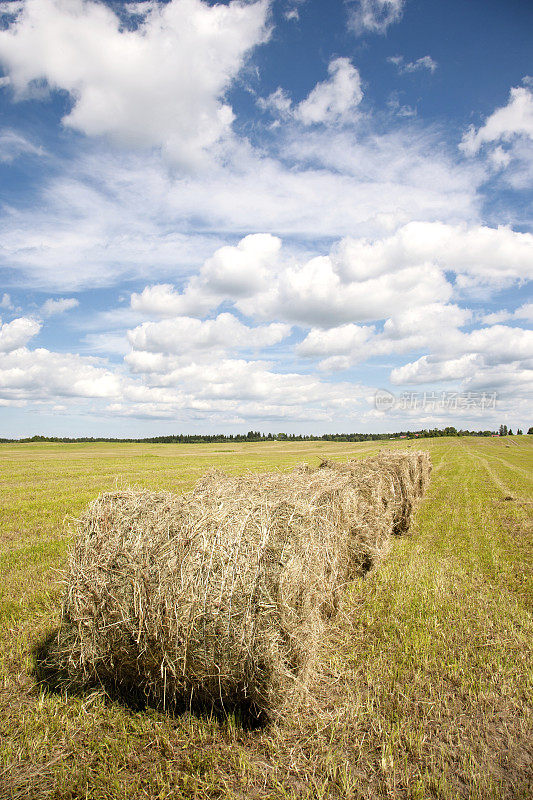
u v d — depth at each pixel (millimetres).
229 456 43312
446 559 8281
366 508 7539
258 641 3715
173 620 3773
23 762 3369
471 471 26453
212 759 3377
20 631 5297
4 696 4152
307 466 9039
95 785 3180
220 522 4117
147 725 3781
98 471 25141
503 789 3131
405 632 5285
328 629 5387
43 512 12250
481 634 5250
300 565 4098
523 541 9617
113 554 4098
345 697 4121
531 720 3816
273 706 3764
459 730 3703
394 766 3289
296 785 3172
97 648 4082
